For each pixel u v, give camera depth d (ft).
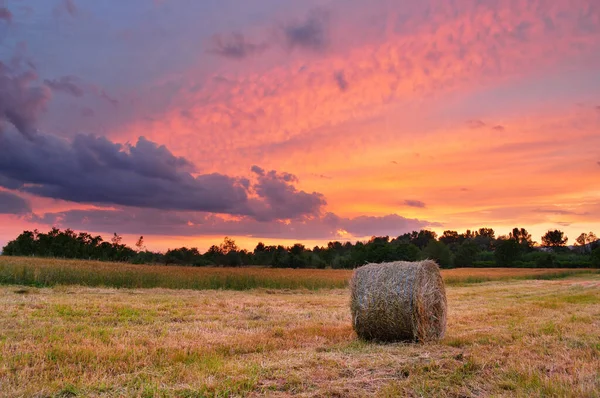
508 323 36.06
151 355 22.24
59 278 63.36
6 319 31.45
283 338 28.58
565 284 110.01
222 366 20.43
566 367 21.30
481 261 280.51
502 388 18.34
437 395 17.34
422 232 406.62
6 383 17.53
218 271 87.71
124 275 67.62
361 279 31.24
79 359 21.09
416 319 28.94
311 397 16.97
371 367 21.33
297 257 205.67
